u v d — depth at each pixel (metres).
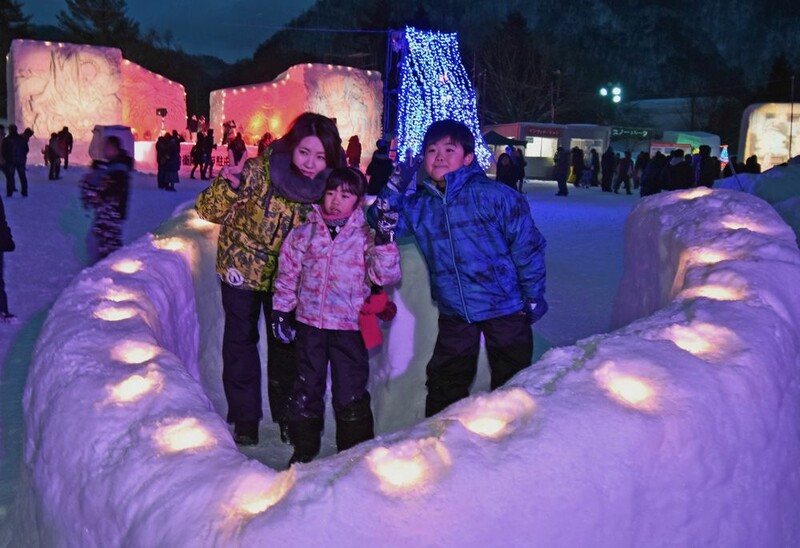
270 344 3.54
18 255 8.59
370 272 2.89
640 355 2.05
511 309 2.92
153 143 23.06
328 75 25.58
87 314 2.66
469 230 2.84
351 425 2.97
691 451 1.80
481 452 1.66
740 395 1.97
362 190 2.90
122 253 3.48
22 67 21.31
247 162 3.23
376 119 26.22
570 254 9.06
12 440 3.48
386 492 1.56
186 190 17.81
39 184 16.58
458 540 1.52
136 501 1.70
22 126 21.48
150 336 2.51
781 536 2.03
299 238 2.97
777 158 27.30
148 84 26.52
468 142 2.88
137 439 1.87
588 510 1.64
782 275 2.64
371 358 3.98
